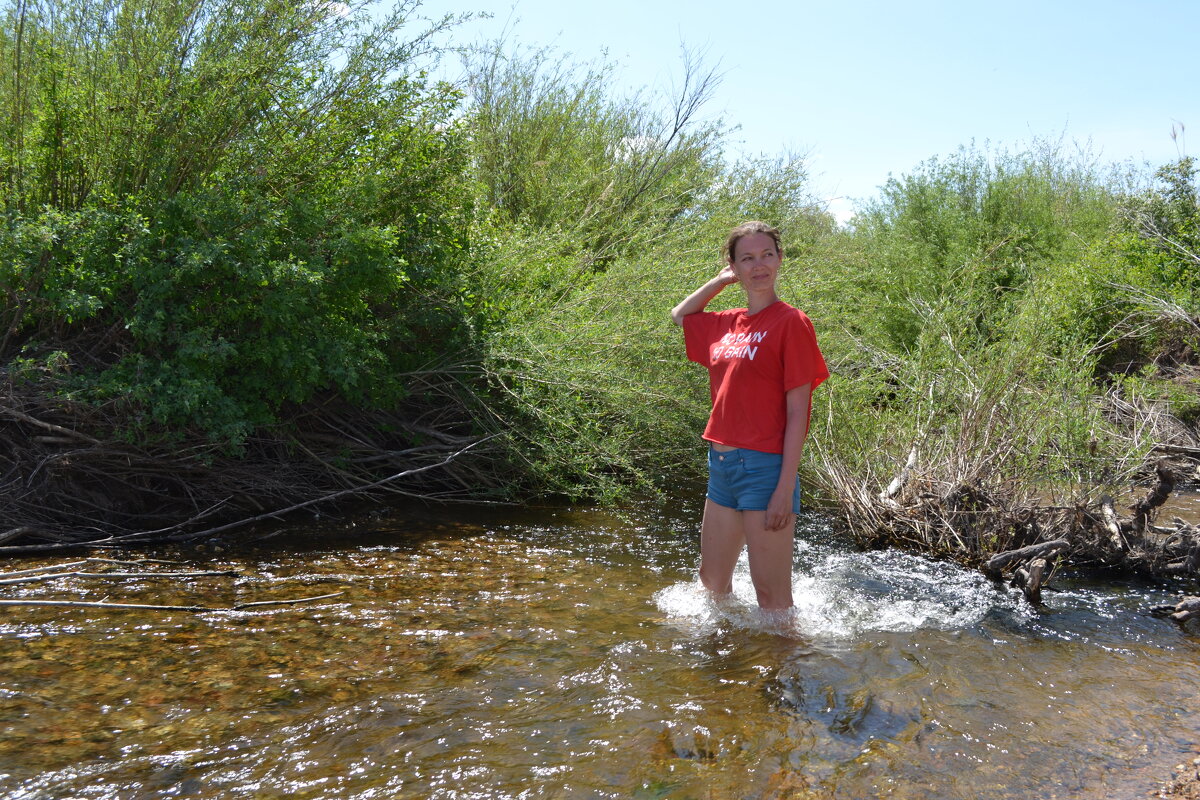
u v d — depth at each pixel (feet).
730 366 12.20
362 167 19.21
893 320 34.04
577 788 8.22
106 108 16.87
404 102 19.19
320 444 19.54
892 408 21.71
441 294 20.56
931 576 15.84
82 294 15.44
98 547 15.35
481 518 19.04
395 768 8.49
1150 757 9.11
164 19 16.85
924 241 42.91
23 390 15.62
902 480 18.66
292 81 18.02
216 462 17.60
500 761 8.68
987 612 13.84
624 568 15.65
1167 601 14.70
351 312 18.61
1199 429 25.02
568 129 33.83
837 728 9.59
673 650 11.68
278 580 14.12
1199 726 9.87
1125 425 21.76
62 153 16.84
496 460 20.84
